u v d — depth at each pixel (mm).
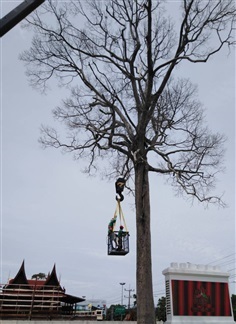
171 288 17156
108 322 21922
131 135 16891
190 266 18016
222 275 18141
